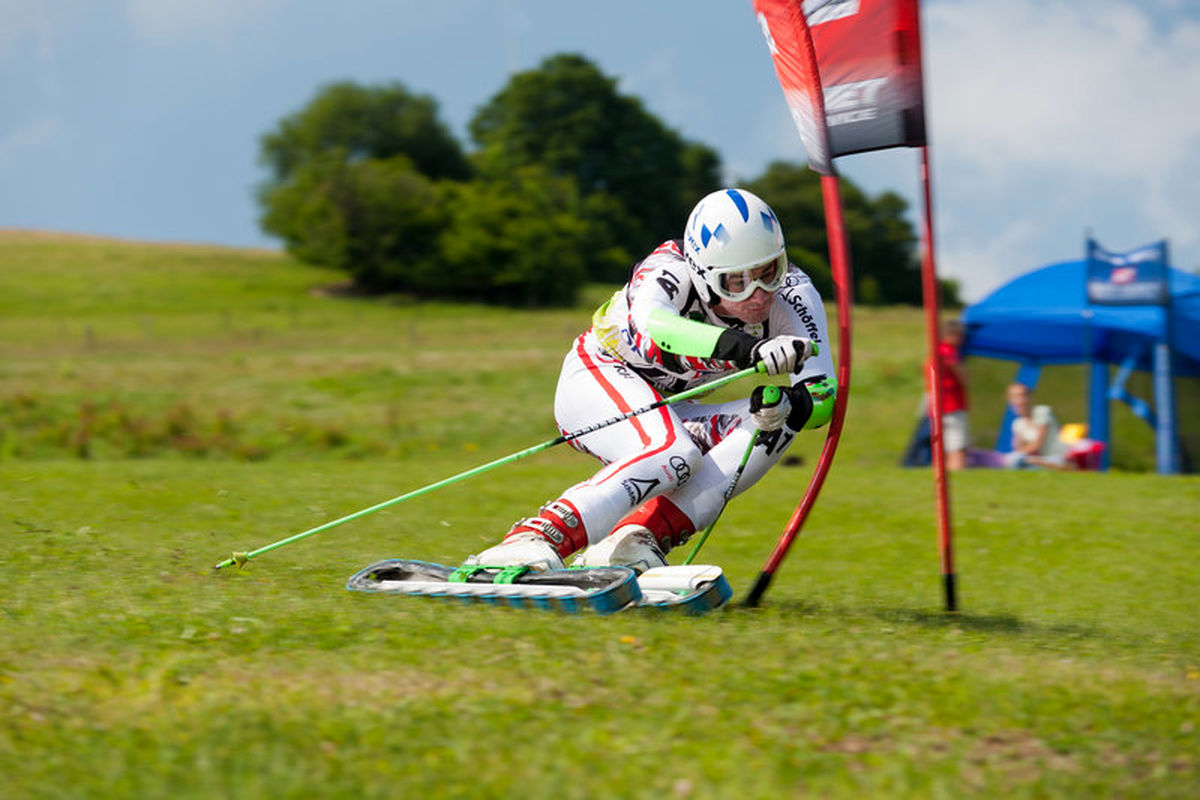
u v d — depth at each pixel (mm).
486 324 144375
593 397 10570
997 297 32906
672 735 6289
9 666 7262
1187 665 8680
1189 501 21656
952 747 6207
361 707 6617
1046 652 8797
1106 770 5969
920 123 10086
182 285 189250
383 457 38188
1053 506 20969
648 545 10547
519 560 9969
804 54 10172
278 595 9820
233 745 6062
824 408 10523
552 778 5746
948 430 29172
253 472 23672
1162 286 29875
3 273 185500
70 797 5484
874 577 14820
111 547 12781
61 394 48625
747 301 9992
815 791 5645
